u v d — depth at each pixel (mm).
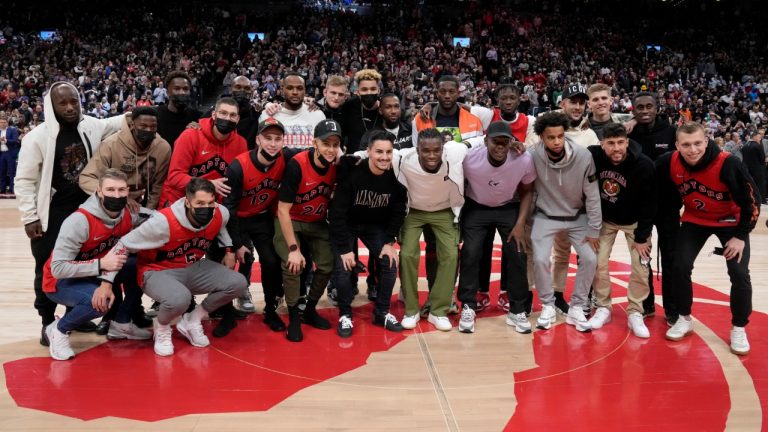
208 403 2381
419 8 19672
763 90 15742
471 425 2201
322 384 2584
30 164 2920
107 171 2799
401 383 2600
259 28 18328
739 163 2838
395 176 3188
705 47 19203
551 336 3260
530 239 3643
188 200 2838
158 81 13453
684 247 3113
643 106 3355
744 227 2910
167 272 2965
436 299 3416
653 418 2266
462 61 16141
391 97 3693
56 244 2803
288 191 3094
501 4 20859
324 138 3002
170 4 19125
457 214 3385
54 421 2213
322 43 16562
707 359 2904
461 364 2832
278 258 3346
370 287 3967
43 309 3041
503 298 3801
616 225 3391
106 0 18672
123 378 2633
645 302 3602
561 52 17547
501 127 3074
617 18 21391
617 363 2850
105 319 3273
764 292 4230
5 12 18188
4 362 2812
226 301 3066
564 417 2273
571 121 3613
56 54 15578
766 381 2635
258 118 3832
